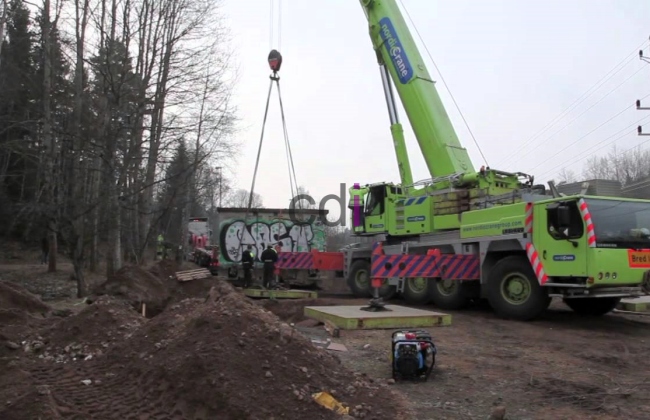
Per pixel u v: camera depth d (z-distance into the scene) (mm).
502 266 11156
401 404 5070
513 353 7730
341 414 4488
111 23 16125
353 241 17016
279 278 19312
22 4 21344
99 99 16047
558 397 5582
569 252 9641
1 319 8305
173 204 19953
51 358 6512
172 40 19000
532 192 11891
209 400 4492
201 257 27000
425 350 6223
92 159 15969
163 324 6426
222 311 5605
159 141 18781
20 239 35688
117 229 17109
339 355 7355
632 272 9539
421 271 12258
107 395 5094
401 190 15117
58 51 17812
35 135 18734
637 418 4945
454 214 13078
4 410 4227
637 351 8016
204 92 19750
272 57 15031
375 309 10758
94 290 12750
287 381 4785
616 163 57500
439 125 13758
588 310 11812
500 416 4812
